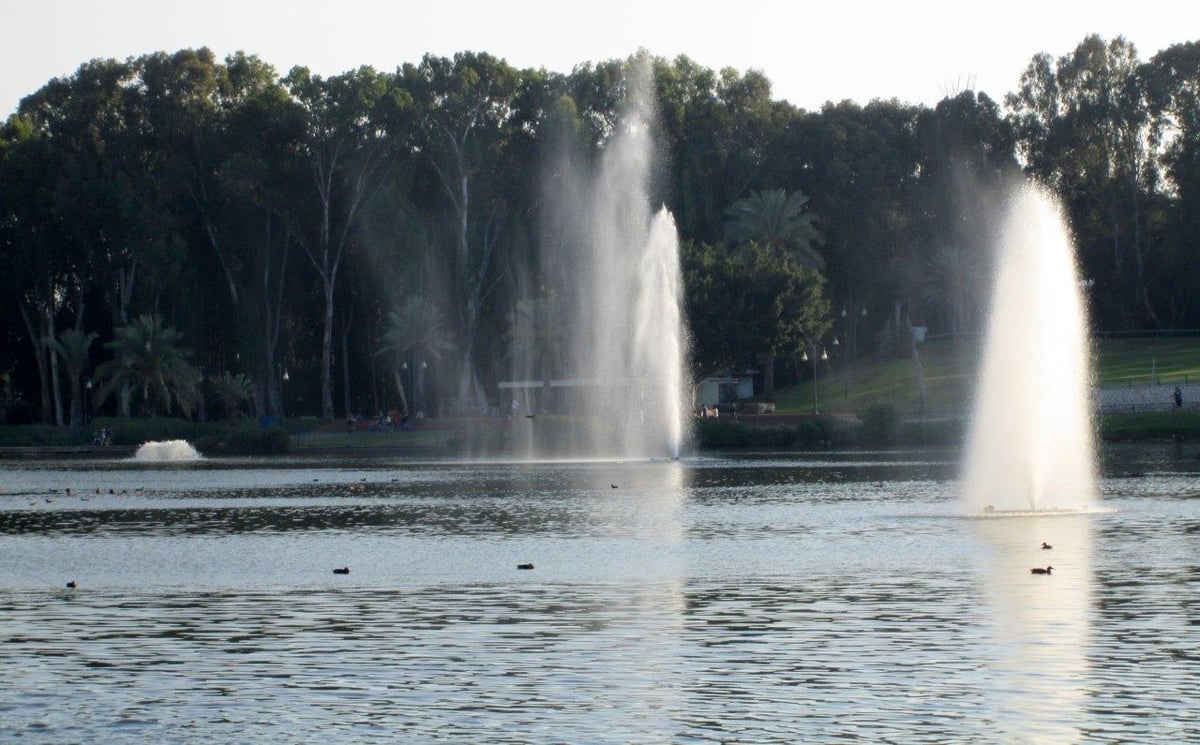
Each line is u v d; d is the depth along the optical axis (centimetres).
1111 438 12181
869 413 13388
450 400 18125
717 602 3778
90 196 16562
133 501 7838
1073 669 2894
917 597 3806
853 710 2594
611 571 4447
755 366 18675
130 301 17438
